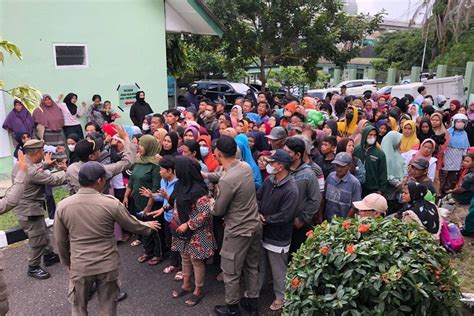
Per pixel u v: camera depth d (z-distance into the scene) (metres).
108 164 5.35
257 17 15.23
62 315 4.26
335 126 6.40
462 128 7.76
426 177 5.01
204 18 11.30
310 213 4.30
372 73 33.09
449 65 25.50
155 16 10.70
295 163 4.32
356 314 2.50
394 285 2.47
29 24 8.81
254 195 3.92
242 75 22.12
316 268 2.70
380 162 5.27
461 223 6.19
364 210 3.72
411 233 2.79
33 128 8.66
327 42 15.16
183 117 7.75
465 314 3.57
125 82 10.49
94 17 9.73
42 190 4.84
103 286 3.50
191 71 17.73
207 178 4.75
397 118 8.76
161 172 4.79
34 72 9.02
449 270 2.68
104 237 3.42
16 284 4.84
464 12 17.25
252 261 4.06
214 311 4.25
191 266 4.47
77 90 9.73
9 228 6.20
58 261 5.34
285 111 6.81
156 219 5.14
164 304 4.42
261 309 4.30
